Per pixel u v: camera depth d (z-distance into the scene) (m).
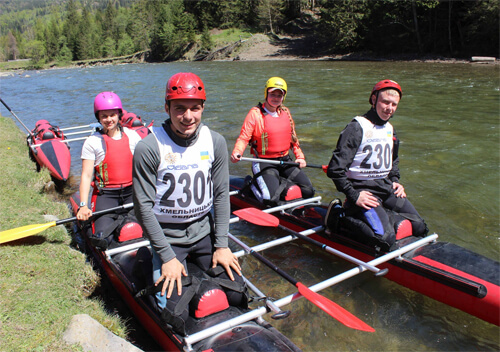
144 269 2.70
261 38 40.94
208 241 2.62
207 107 11.78
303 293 2.62
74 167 7.12
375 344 2.81
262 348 2.23
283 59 33.44
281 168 4.82
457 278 3.03
